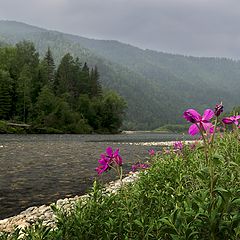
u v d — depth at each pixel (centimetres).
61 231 391
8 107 8888
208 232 317
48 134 7988
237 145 586
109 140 5997
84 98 10750
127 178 1526
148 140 6450
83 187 1435
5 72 8925
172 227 320
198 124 362
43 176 1702
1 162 2220
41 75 10431
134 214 430
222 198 315
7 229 822
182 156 898
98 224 405
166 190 569
